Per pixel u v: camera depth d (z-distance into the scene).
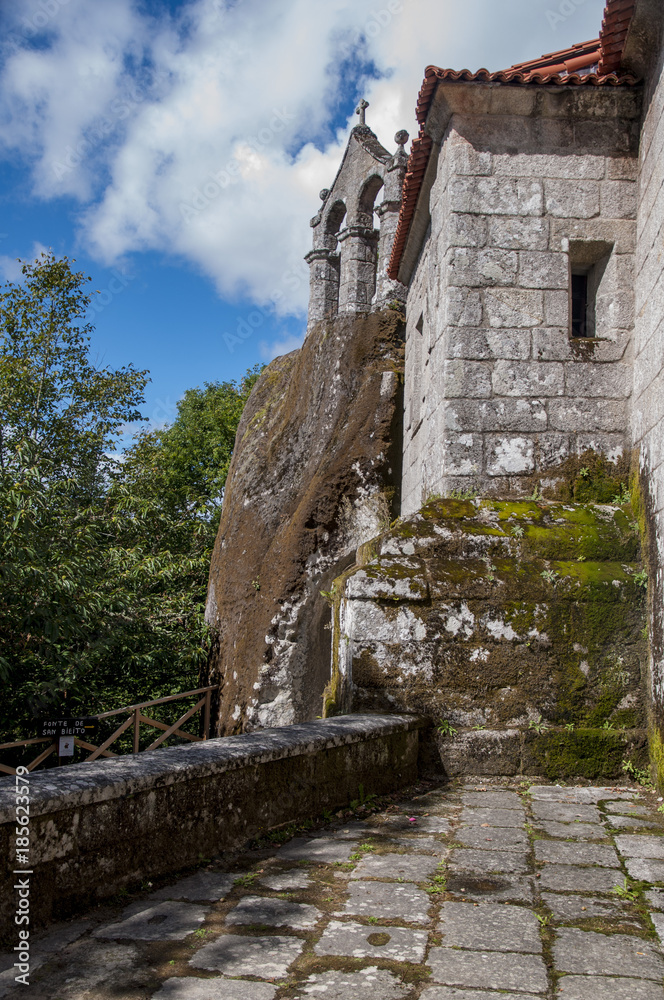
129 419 16.05
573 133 7.07
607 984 2.61
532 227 6.99
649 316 6.26
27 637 9.86
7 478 9.56
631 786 5.55
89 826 3.17
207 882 3.48
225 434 25.39
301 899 3.30
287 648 10.84
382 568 6.08
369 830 4.35
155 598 12.94
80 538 11.23
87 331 15.58
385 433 11.01
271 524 12.16
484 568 6.11
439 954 2.80
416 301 10.07
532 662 5.93
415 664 5.91
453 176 7.03
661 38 6.23
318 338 12.46
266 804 4.15
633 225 6.96
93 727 8.05
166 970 2.65
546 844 4.11
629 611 6.00
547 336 6.88
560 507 6.46
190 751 3.95
